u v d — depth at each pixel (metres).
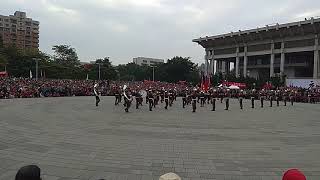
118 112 29.47
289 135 18.45
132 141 15.69
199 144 15.24
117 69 164.00
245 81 92.19
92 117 25.11
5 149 13.62
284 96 54.06
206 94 43.47
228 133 18.69
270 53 108.31
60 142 15.15
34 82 62.62
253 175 10.54
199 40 130.12
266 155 13.27
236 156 13.01
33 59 103.19
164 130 19.30
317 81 79.44
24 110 29.08
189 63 141.25
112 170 10.87
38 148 13.87
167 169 11.08
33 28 170.62
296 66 108.50
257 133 18.92
